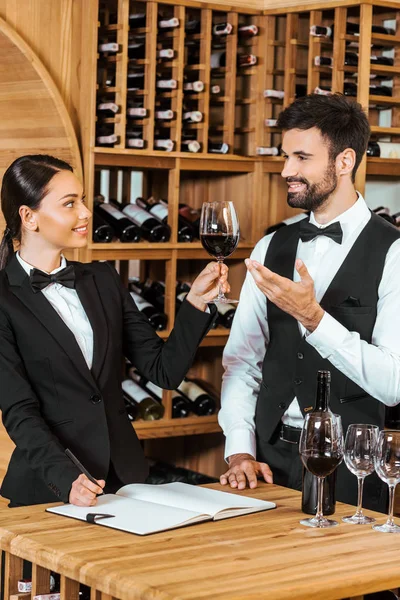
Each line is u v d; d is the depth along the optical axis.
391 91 4.49
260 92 4.54
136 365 2.89
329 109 2.75
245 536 2.12
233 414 2.92
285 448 2.85
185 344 2.75
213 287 2.71
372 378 2.58
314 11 4.30
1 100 4.25
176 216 4.36
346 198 2.86
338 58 4.22
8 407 2.59
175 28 4.27
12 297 2.72
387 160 4.38
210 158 4.41
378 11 4.35
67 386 2.69
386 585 1.91
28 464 2.61
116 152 4.13
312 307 2.49
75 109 4.19
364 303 2.79
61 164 2.81
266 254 3.05
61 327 2.71
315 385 2.80
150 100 4.22
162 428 4.40
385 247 2.81
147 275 4.93
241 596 1.75
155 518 2.21
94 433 2.70
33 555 2.03
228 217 2.57
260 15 4.48
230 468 2.73
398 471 2.18
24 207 2.76
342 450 2.22
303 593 1.81
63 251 4.23
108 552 1.98
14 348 2.67
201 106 4.38
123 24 4.11
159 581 1.81
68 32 4.16
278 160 4.52
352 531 2.18
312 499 2.31
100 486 2.38
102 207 4.33
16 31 4.11
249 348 3.01
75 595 2.00
